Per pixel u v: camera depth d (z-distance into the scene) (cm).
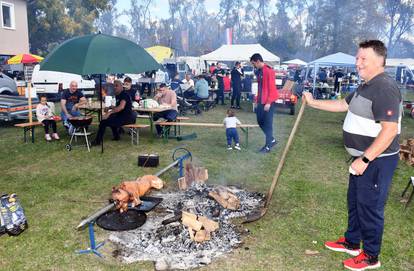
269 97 664
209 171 560
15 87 1270
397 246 338
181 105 1204
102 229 358
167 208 402
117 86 722
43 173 543
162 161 615
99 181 508
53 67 539
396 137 260
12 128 909
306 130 964
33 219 382
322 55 4453
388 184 268
